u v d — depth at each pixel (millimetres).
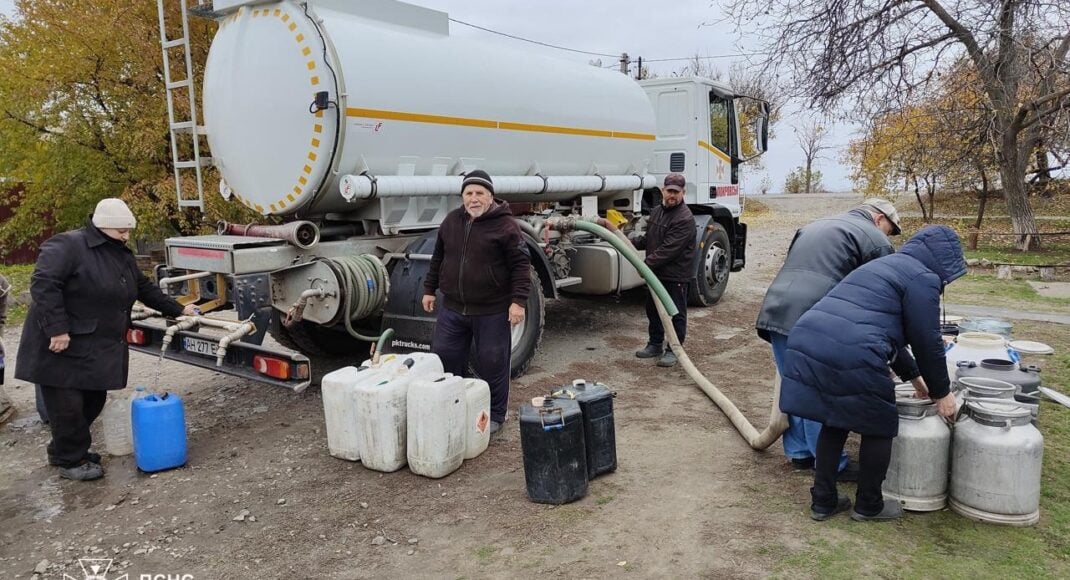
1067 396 5238
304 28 4988
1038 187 17188
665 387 5781
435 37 5855
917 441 3402
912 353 3488
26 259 16500
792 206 32531
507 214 4391
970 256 14094
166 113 11547
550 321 8305
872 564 3023
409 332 5277
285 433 4859
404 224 5625
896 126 16266
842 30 12805
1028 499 3297
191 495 3922
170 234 12508
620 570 3043
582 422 3738
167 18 11266
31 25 11734
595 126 7391
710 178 9352
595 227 6383
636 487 3881
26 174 12695
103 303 4074
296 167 5152
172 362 6859
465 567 3117
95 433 4969
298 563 3203
